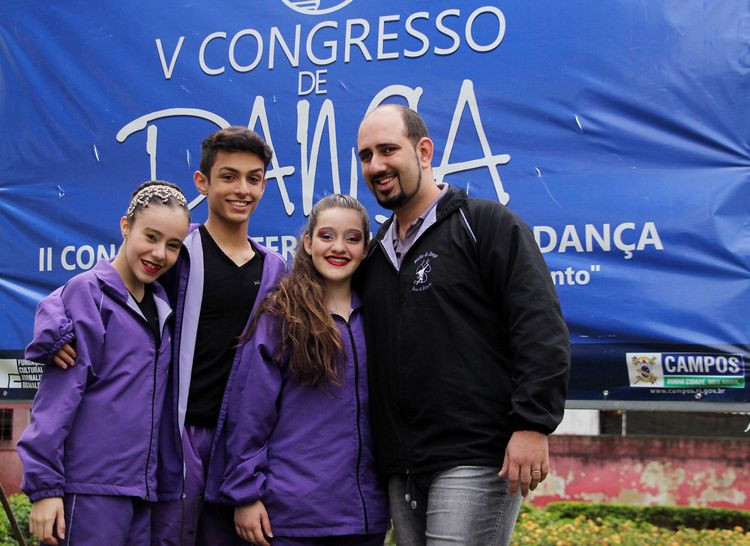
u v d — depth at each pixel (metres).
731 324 3.34
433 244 2.64
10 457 7.75
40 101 4.06
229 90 3.88
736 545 6.54
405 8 3.73
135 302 2.72
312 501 2.65
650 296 3.41
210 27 3.92
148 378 2.69
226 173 2.87
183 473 2.77
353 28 3.78
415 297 2.62
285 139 3.80
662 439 9.01
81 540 2.57
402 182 2.67
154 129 3.94
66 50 4.06
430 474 2.56
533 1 3.61
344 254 2.76
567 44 3.56
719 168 3.41
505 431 2.56
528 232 2.59
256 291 2.88
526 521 7.24
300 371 2.69
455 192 2.70
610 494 9.04
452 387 2.55
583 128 3.53
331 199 2.82
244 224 2.92
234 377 2.79
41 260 3.99
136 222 2.68
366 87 3.74
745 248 3.35
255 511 2.66
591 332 3.45
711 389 3.34
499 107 3.61
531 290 2.49
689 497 8.88
